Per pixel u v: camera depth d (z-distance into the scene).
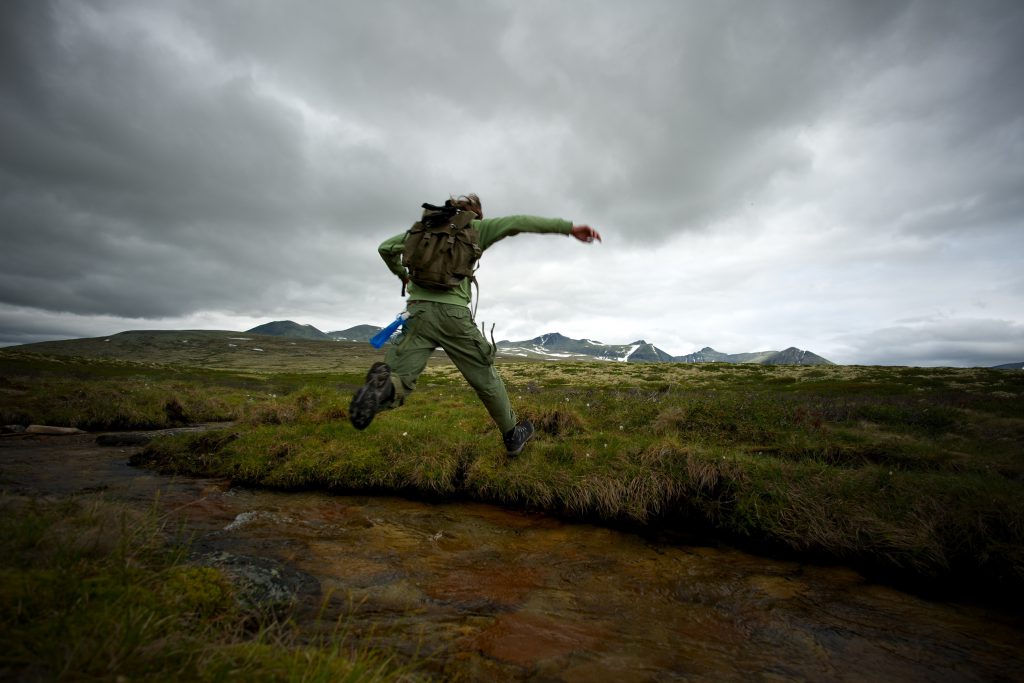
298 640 2.75
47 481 6.59
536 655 2.95
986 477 6.41
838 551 5.03
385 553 4.48
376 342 4.25
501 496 6.54
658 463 6.55
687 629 3.47
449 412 10.28
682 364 74.19
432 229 4.40
